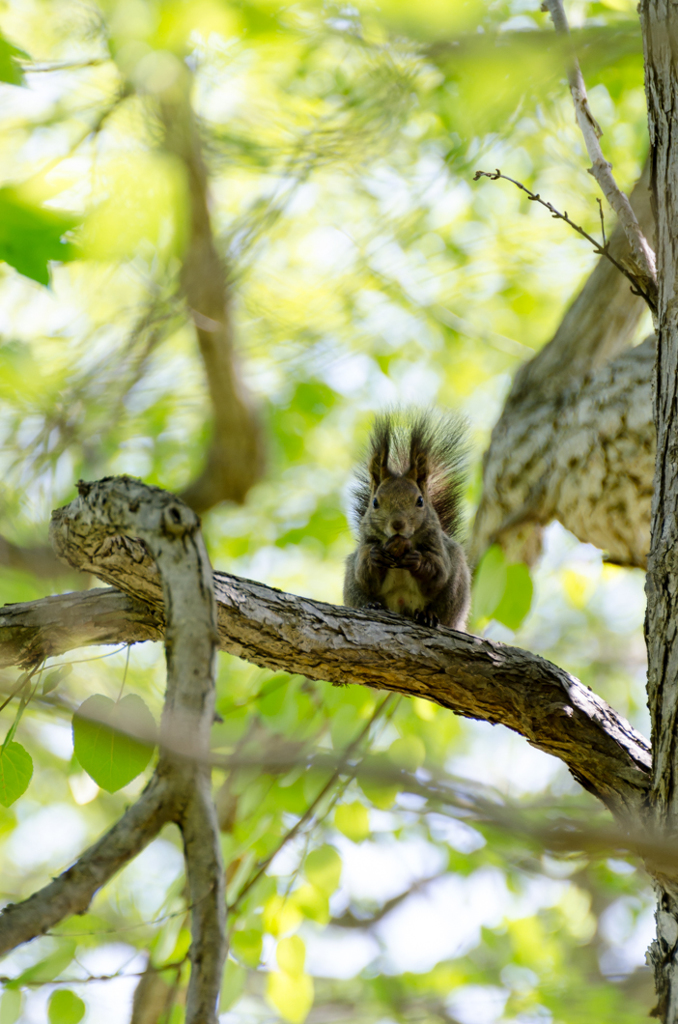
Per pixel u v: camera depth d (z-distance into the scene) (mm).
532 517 10141
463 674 6336
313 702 9250
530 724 6277
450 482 10938
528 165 14219
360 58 11320
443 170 12125
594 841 3717
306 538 15617
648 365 9586
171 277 10891
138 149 10492
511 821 3680
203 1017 3064
